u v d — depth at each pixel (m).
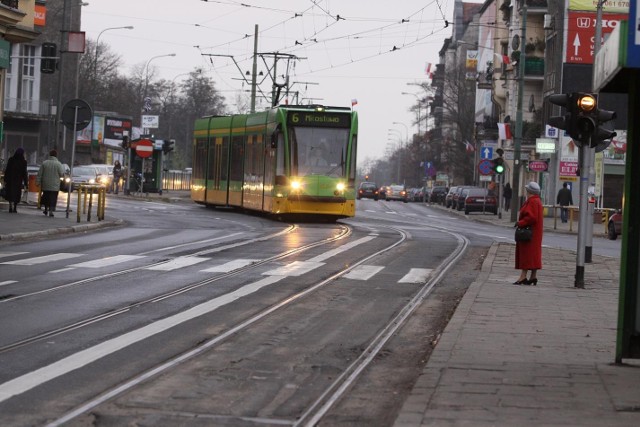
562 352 13.42
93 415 9.74
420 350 14.27
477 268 26.77
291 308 17.80
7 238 29.67
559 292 20.98
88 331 14.55
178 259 25.47
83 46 42.31
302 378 12.00
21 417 9.52
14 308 16.44
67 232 33.72
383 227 45.38
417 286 21.81
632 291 12.48
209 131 57.09
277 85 62.06
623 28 10.59
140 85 154.75
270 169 45.09
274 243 31.75
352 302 18.88
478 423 9.33
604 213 54.44
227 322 15.88
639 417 9.64
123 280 20.69
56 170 38.91
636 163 12.33
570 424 9.32
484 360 12.68
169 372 12.02
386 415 10.23
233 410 10.20
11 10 41.88
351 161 44.56
